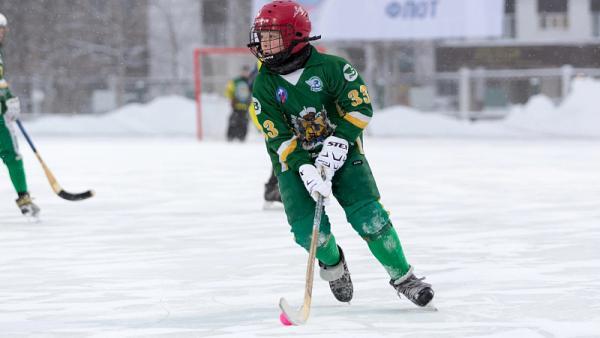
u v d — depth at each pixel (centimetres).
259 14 1266
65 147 5712
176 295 1436
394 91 8425
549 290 1426
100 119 8031
